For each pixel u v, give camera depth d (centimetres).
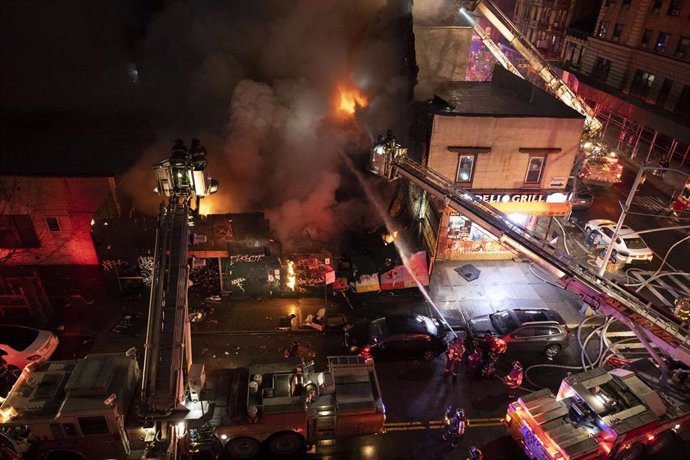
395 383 1741
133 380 1448
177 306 1276
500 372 1817
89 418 1288
